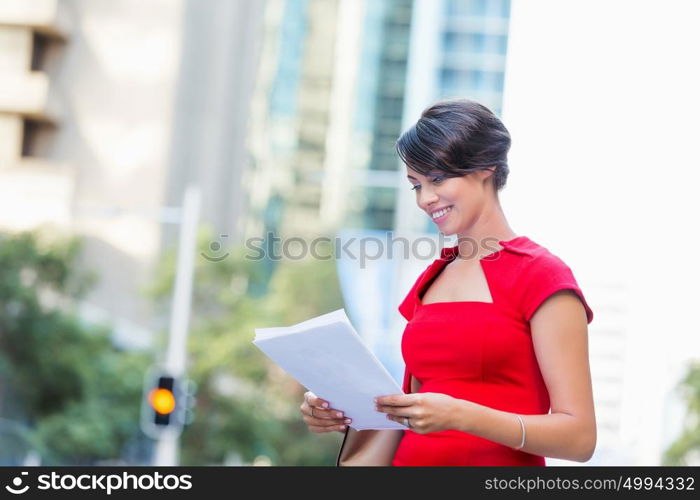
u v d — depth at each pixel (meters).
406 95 80.00
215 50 69.69
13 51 60.56
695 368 31.23
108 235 63.53
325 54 80.25
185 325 26.38
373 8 80.12
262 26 74.94
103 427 41.81
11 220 45.69
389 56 80.25
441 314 4.14
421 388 4.20
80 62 65.62
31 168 58.12
